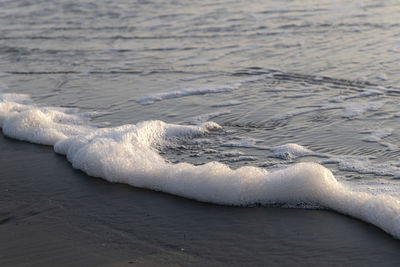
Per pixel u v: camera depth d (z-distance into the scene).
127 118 6.81
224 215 4.17
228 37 11.04
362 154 5.28
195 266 3.48
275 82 8.04
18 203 4.55
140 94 7.78
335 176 4.79
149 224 4.08
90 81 8.61
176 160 5.38
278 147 5.58
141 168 4.88
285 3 13.88
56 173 5.16
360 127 6.04
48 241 3.87
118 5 14.96
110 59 9.96
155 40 11.20
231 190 4.37
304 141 5.73
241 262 3.52
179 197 4.52
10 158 5.63
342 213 4.10
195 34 11.45
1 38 12.09
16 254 3.71
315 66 8.70
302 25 11.58
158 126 6.02
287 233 3.86
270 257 3.57
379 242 3.68
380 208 3.92
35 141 6.09
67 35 12.07
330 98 7.17
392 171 4.80
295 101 7.13
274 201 4.32
